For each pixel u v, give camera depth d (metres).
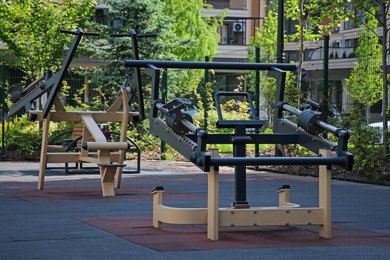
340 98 20.92
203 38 49.44
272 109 21.42
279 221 8.95
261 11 68.62
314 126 9.23
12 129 23.73
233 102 25.91
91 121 13.89
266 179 17.70
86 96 27.84
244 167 9.37
